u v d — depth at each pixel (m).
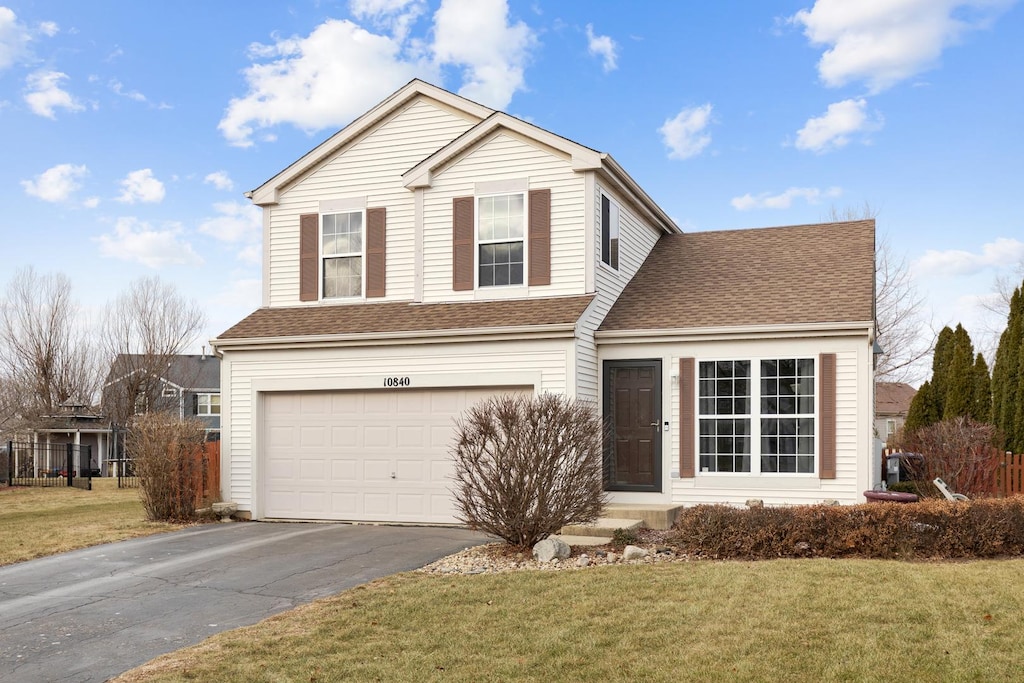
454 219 16.14
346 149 17.30
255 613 8.84
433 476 15.06
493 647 7.30
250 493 16.05
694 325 14.96
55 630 8.38
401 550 12.00
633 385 15.36
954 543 10.41
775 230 19.52
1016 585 8.66
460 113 16.62
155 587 10.13
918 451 16.83
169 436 15.70
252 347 16.09
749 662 6.75
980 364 21.17
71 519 16.38
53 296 45.25
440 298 16.16
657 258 19.02
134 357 43.84
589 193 15.32
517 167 15.79
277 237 17.67
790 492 14.32
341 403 15.72
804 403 14.41
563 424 11.23
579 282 15.29
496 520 11.12
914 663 6.60
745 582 9.09
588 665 6.82
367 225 17.00
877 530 10.55
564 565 10.55
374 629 7.93
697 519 11.16
